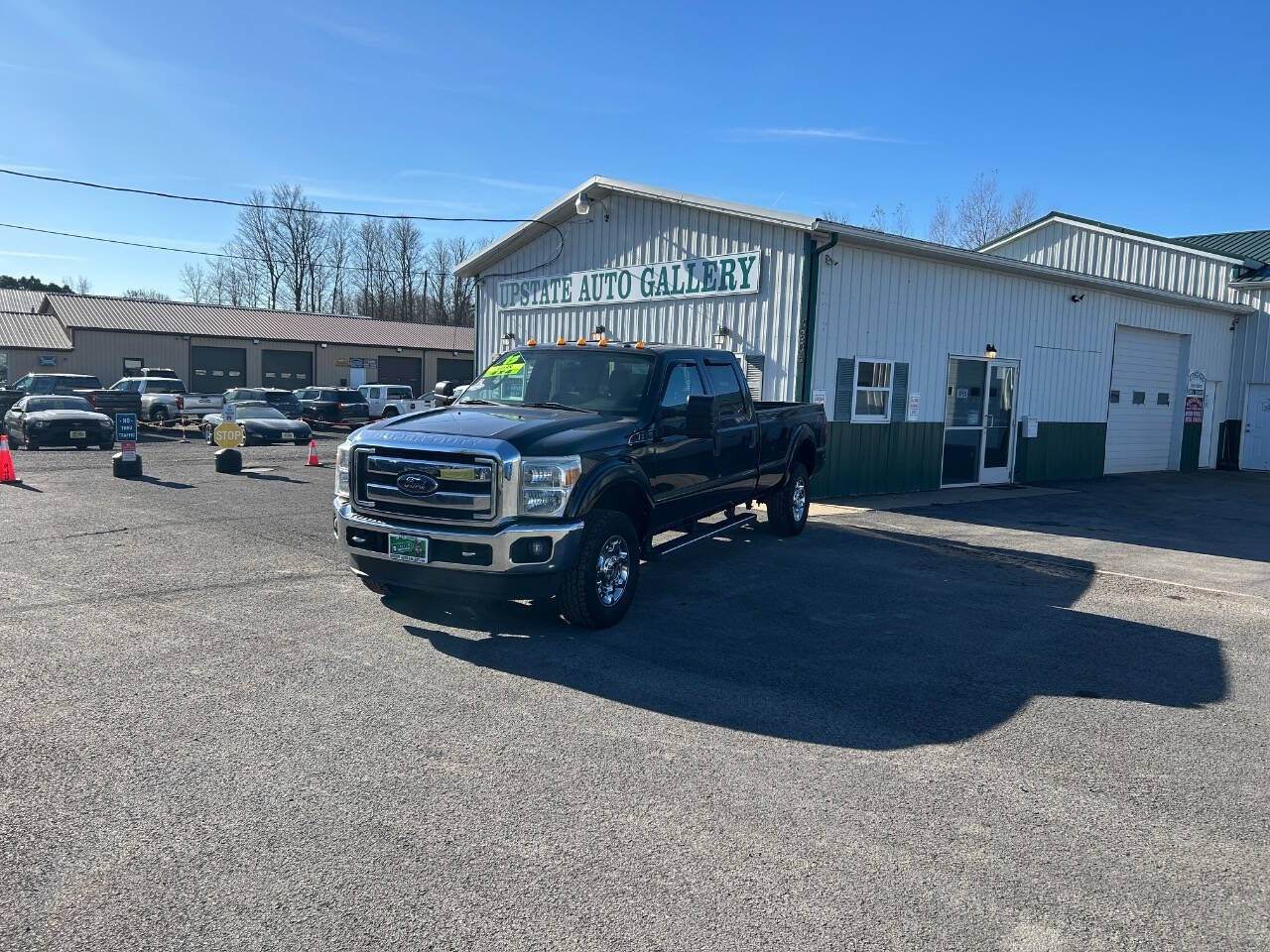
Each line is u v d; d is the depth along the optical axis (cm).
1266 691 589
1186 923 327
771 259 1433
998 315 1719
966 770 454
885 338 1508
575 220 1819
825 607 772
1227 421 2386
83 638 625
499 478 609
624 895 334
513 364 829
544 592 627
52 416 2147
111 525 1054
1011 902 337
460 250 8050
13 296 5653
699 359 836
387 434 654
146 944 299
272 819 384
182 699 517
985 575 927
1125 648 680
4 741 455
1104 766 464
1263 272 2289
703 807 405
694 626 699
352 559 665
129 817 383
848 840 380
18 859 348
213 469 1698
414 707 514
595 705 526
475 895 332
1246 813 416
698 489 821
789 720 513
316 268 7488
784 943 308
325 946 301
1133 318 2062
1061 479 1942
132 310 4619
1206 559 1076
